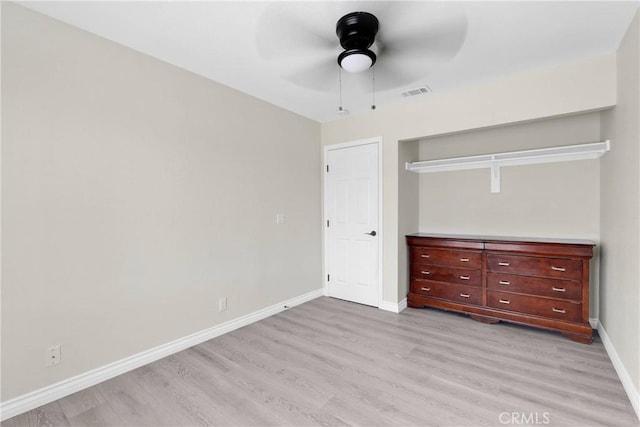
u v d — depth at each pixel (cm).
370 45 204
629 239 197
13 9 178
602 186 282
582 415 175
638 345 176
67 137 199
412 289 362
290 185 368
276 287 352
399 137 344
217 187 289
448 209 378
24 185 183
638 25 183
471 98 296
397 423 172
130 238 230
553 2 177
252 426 172
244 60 246
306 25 199
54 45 193
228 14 188
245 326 314
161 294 249
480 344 267
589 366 227
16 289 181
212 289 286
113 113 220
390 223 355
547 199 318
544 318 283
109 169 218
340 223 400
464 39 214
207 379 218
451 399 192
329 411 183
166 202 251
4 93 175
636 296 182
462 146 366
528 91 267
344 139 393
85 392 203
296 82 288
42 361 191
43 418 178
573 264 270
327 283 416
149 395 200
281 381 215
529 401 188
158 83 245
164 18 193
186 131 264
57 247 196
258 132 328
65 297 199
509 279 300
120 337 226
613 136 242
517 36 211
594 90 241
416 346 265
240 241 311
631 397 186
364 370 228
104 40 215
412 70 261
